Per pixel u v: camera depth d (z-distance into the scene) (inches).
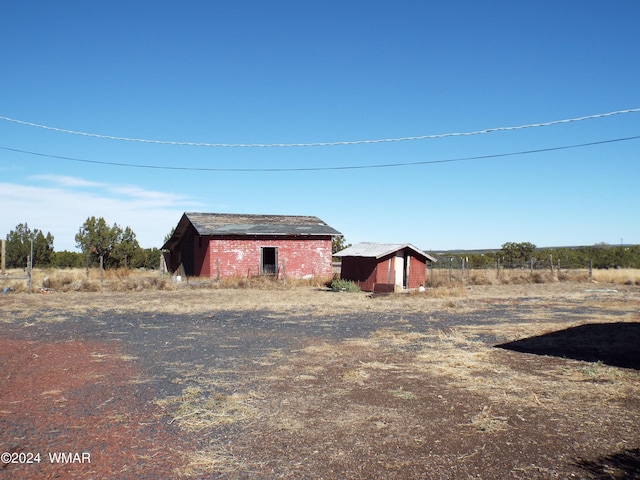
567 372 303.0
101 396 251.8
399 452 183.6
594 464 172.6
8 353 359.3
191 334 450.6
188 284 975.6
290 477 164.2
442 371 305.7
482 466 171.5
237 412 227.8
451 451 184.4
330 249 1267.2
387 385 274.2
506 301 761.6
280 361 335.9
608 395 253.9
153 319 552.4
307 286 1079.6
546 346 387.2
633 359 339.9
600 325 496.7
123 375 295.7
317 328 487.5
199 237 1236.5
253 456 180.5
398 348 381.4
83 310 625.6
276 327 495.5
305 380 285.4
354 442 193.2
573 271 1412.4
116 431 204.2
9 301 721.0
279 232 1198.9
